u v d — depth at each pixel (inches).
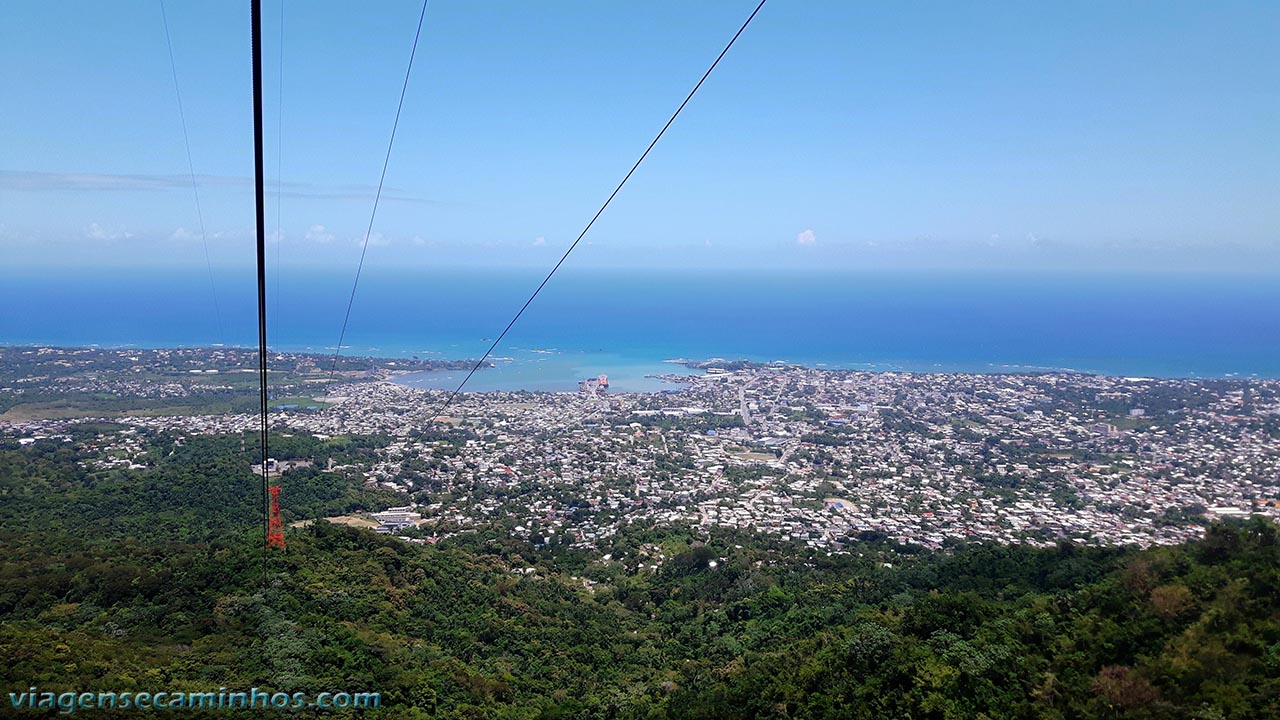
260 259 335.6
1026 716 854.5
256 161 317.7
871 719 941.8
